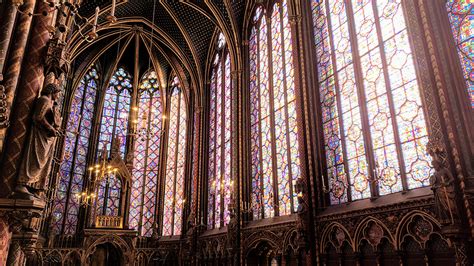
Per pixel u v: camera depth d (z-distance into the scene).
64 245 20.97
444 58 8.18
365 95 10.85
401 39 9.93
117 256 20.42
